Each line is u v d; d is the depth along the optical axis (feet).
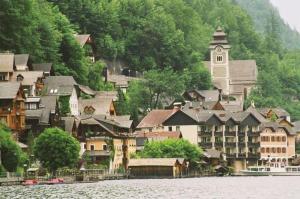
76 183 646.33
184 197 472.44
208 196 484.74
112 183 652.07
